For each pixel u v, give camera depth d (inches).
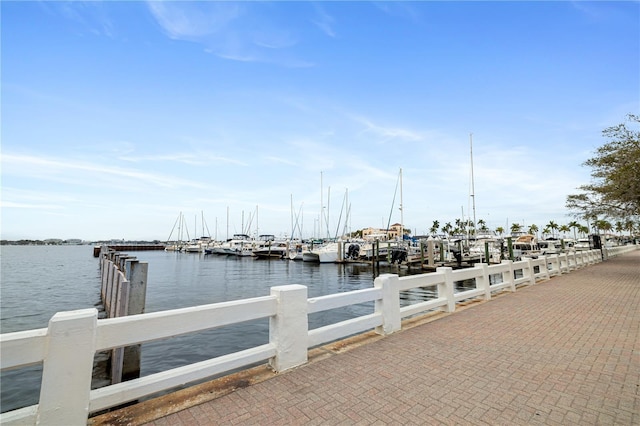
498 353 203.6
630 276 647.8
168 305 778.2
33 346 107.9
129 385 131.7
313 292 982.4
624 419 127.8
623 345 219.8
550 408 136.3
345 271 1638.8
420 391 151.5
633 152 639.8
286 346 177.3
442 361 189.8
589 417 129.3
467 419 128.0
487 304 368.2
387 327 245.3
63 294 920.3
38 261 2524.6
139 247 5398.6
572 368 179.5
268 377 167.0
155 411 132.2
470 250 1786.4
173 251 4623.5
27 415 107.3
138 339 132.5
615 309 340.2
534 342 226.4
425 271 1508.4
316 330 201.3
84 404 114.6
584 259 903.7
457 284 1107.3
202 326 150.6
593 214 805.2
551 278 622.5
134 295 311.1
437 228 4306.1
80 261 2554.1
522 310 335.6
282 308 177.5
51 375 109.7
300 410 134.3
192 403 139.2
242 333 510.0
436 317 303.0
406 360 191.5
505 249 1815.9
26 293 934.4
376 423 125.1
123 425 122.1
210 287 1086.4
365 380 163.5
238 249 2876.5
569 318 299.7
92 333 118.9
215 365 155.0
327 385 157.8
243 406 137.2
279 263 2164.1
